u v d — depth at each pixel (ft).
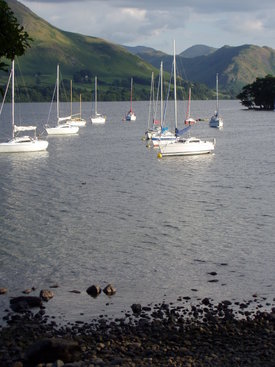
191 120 632.38
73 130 526.57
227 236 143.95
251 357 69.00
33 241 141.38
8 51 104.73
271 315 86.69
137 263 121.90
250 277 110.42
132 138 475.31
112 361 67.36
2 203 193.47
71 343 69.67
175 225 157.69
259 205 185.47
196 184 234.17
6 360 69.36
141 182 241.55
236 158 323.57
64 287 106.73
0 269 118.42
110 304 96.58
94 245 137.18
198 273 113.91
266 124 625.00
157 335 79.51
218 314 89.66
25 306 94.22
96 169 285.84
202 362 67.41
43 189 224.12
